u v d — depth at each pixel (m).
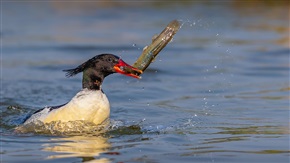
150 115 12.43
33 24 25.92
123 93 14.72
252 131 10.95
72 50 20.50
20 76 16.55
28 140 10.22
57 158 9.09
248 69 17.80
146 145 9.92
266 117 12.12
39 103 13.60
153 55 10.93
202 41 22.53
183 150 9.65
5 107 13.11
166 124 11.56
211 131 10.98
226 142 10.16
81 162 8.90
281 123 11.57
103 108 10.88
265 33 23.80
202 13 28.23
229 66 18.20
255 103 13.53
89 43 21.66
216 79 16.48
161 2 32.25
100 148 9.71
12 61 18.66
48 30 24.48
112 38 22.69
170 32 10.91
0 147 9.73
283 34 23.56
